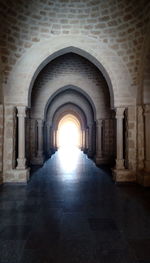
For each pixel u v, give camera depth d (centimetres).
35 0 555
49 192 500
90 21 591
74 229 300
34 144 990
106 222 325
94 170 820
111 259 224
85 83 955
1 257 229
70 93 1268
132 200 439
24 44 590
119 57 609
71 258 226
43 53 597
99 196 468
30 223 320
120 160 625
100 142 985
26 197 459
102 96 967
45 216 348
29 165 955
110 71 614
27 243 259
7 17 551
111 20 579
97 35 602
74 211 373
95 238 273
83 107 1282
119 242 262
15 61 595
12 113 605
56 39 598
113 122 980
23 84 602
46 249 245
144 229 301
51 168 870
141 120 613
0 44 573
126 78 618
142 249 246
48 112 1303
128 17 557
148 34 530
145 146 587
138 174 594
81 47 605
